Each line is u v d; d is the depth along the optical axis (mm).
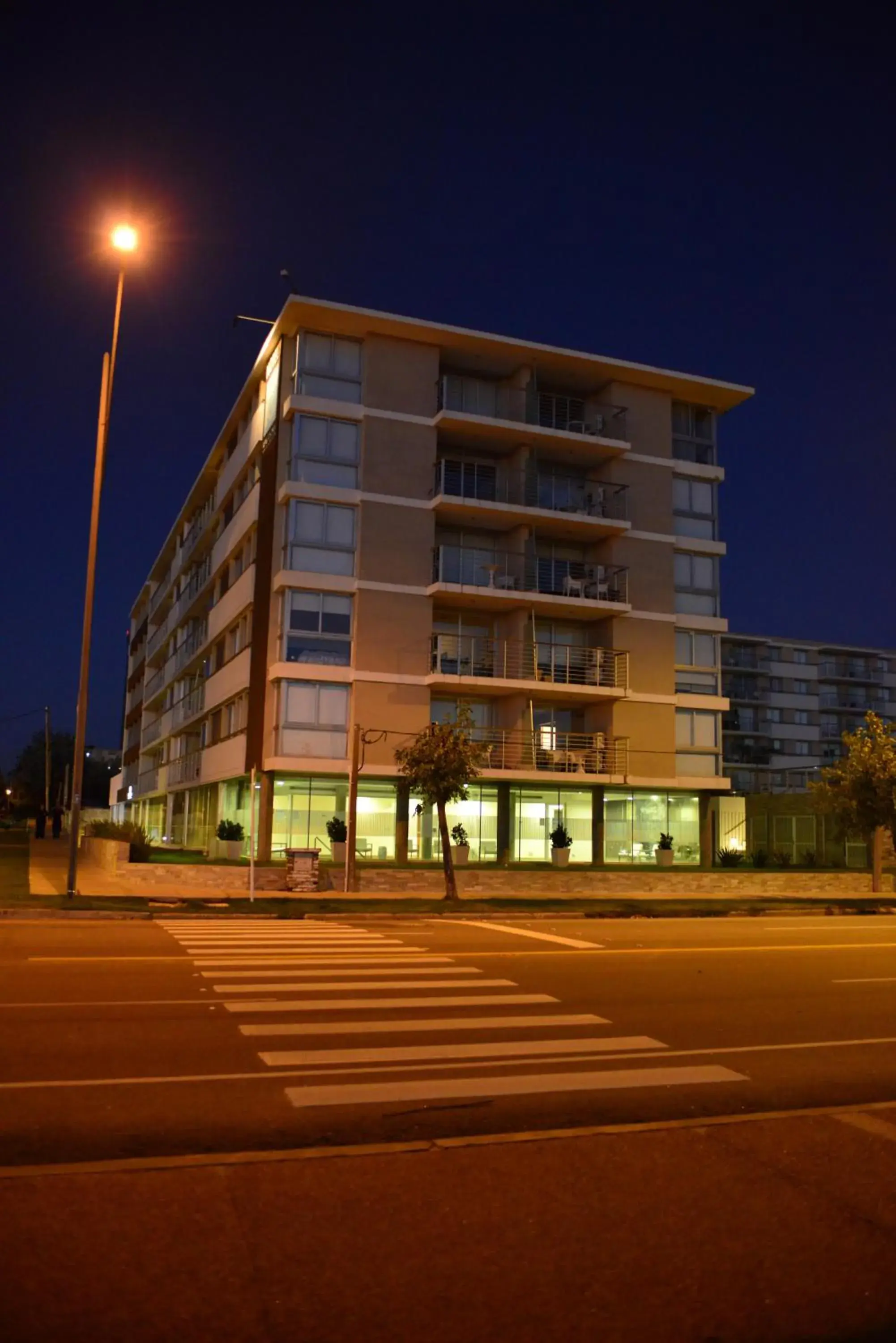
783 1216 5145
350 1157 5824
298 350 35375
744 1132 6504
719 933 20344
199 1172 5516
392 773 34125
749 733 78875
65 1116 6730
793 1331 4035
